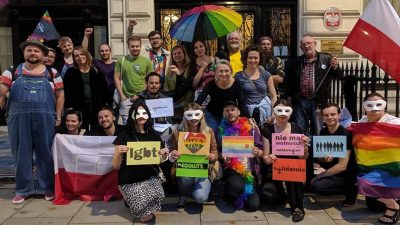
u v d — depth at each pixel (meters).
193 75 5.96
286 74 6.39
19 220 4.71
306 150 4.94
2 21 9.77
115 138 5.26
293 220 4.64
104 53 6.54
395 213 4.56
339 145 4.93
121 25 9.30
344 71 7.73
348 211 4.93
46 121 5.31
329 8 9.15
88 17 9.59
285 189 5.36
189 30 6.11
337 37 9.20
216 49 9.17
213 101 5.38
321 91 6.17
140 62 6.14
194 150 4.84
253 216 4.79
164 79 6.28
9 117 5.29
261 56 6.15
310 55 6.11
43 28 8.19
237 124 5.10
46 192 5.43
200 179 4.97
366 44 5.47
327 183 4.99
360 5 9.17
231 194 4.93
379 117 4.79
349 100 6.73
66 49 6.73
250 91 5.55
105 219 4.73
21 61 9.81
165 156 4.75
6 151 7.84
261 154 4.95
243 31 9.56
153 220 4.66
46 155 5.37
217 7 6.10
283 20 9.52
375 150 4.71
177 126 5.19
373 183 4.63
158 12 9.47
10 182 6.15
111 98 6.48
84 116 6.15
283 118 4.94
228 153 4.96
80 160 5.39
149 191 4.61
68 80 6.08
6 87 5.25
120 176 4.70
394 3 9.65
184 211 4.94
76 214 4.90
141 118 4.71
